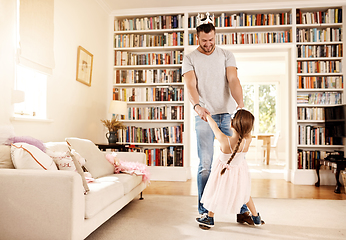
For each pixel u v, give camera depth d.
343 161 3.76
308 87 4.57
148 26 4.93
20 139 2.02
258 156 8.88
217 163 2.21
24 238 1.61
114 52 5.00
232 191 2.12
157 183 4.38
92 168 2.67
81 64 3.81
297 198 3.40
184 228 2.24
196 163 7.59
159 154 4.75
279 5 4.56
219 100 2.36
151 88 4.86
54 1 3.15
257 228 2.26
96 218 1.88
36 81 2.98
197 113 2.25
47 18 2.91
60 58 3.29
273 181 4.67
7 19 2.41
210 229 2.22
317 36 4.56
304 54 4.59
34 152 1.84
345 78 4.48
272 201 3.23
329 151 4.50
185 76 2.40
